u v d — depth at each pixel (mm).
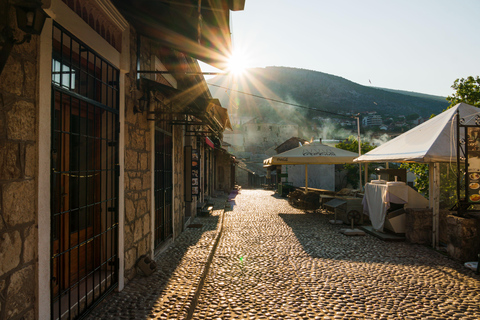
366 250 6465
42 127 2441
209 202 14438
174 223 6910
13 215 2170
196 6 3986
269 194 23141
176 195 7191
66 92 2807
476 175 5789
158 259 5387
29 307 2338
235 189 26969
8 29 1815
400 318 3486
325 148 13180
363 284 4527
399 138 8508
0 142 2057
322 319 3445
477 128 5797
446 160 6324
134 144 4426
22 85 2250
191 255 5637
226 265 5457
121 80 3941
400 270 5160
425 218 6984
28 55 2307
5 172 2098
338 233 8258
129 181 4230
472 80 9828
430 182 6906
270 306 3779
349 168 26172
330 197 12398
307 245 6914
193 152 8375
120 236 3906
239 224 9641
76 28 2861
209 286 4445
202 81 7730
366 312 3625
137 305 3475
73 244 3424
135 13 4082
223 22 4406
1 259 2059
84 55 3312
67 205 3283
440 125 6973
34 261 2393
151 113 4910
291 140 36750
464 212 6043
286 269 5227
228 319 3441
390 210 7895
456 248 5707
